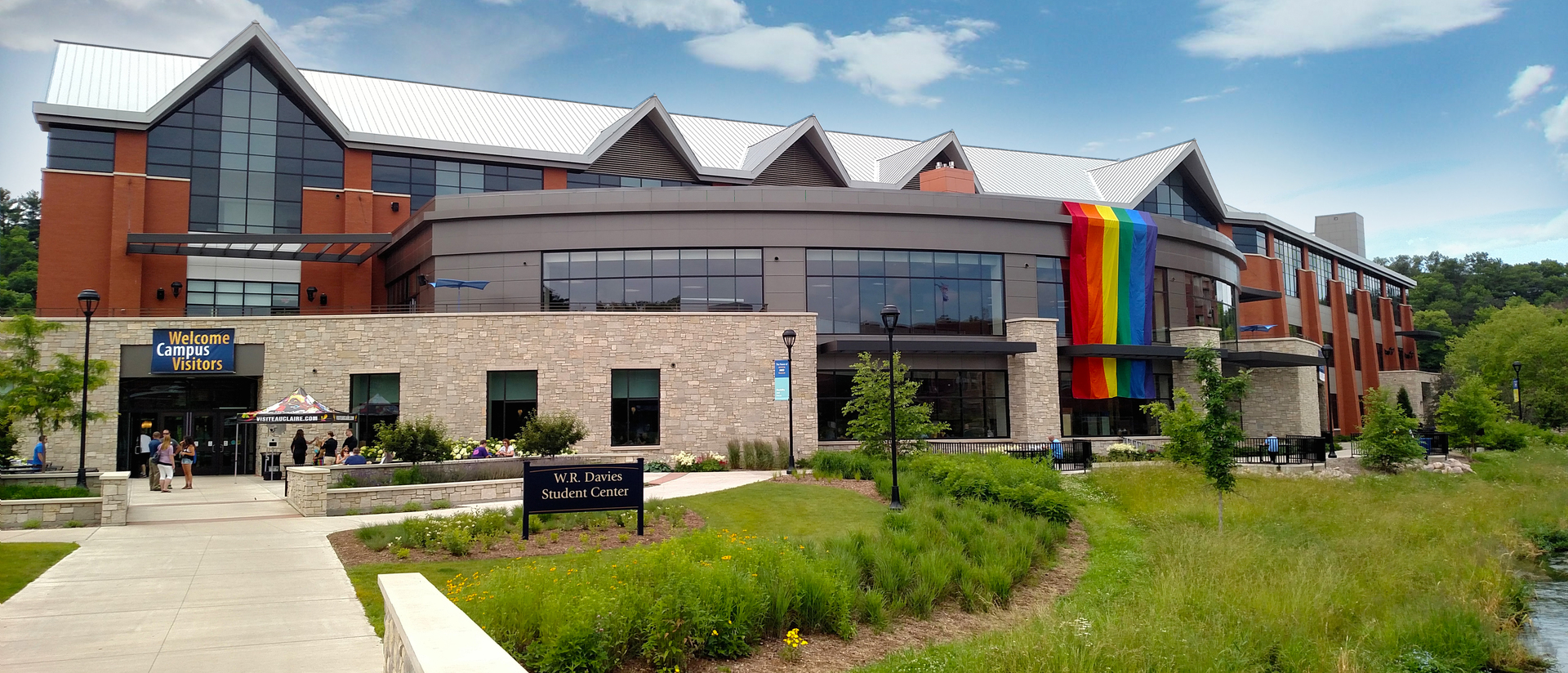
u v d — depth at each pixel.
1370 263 77.25
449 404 32.56
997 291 39.47
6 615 11.13
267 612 11.45
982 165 57.72
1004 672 11.14
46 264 38.81
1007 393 38.88
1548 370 67.50
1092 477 29.02
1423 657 14.82
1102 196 55.06
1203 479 27.97
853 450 31.36
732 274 36.66
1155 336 42.78
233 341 32.44
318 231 42.50
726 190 36.97
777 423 33.41
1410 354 86.38
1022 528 19.62
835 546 15.80
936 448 36.97
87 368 23.98
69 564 14.33
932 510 20.61
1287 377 48.34
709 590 11.52
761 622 12.11
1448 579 19.19
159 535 17.41
